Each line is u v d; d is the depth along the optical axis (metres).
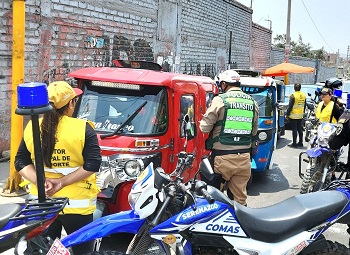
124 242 5.10
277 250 3.27
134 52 13.29
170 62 16.11
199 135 5.97
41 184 2.74
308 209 3.46
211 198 3.00
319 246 3.55
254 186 8.43
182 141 5.31
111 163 4.70
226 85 5.53
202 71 19.66
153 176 3.03
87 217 3.39
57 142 3.20
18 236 2.69
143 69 5.69
